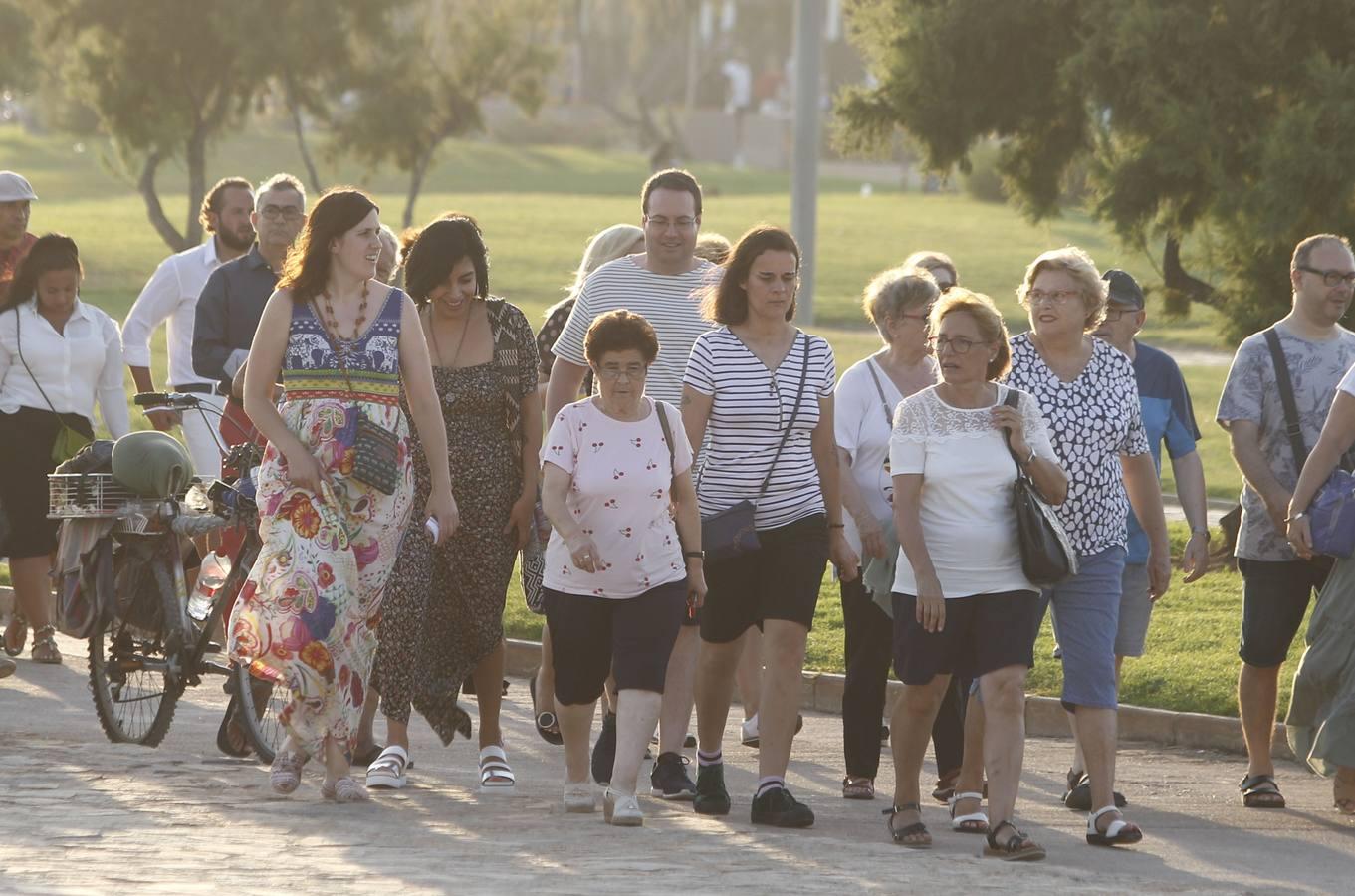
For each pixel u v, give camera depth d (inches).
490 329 931.3
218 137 5605.3
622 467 852.6
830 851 799.7
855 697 985.5
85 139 7554.1
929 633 842.8
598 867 722.2
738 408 901.2
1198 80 1942.7
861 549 967.6
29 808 799.7
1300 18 1902.1
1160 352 1056.2
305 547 835.4
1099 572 888.3
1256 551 1011.9
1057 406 893.2
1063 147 2256.4
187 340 1375.5
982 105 2191.2
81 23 5206.7
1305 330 1019.3
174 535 1020.5
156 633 1023.6
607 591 855.1
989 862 791.7
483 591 925.2
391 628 903.1
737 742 1173.7
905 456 845.8
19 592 1307.8
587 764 887.1
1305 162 1844.2
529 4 6077.8
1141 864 824.3
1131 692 1259.8
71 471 1040.8
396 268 1096.2
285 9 5275.6
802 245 4111.7
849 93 2310.5
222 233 1366.9
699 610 922.7
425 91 5836.6
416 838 772.0
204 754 995.9
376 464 839.1
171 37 5191.9
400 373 861.2
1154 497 944.3
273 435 834.8
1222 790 1052.5
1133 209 2015.3
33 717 1112.2
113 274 5413.4
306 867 692.7
